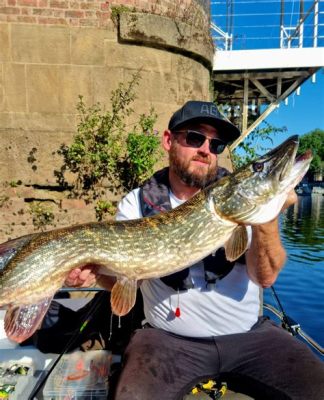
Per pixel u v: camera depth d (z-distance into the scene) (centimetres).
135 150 188
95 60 190
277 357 91
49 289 86
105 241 88
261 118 360
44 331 110
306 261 409
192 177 102
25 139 187
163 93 204
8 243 87
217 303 95
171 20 201
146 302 103
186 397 91
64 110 189
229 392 93
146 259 90
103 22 189
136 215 103
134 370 86
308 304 286
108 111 191
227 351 94
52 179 189
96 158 187
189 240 91
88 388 95
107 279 99
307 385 83
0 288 84
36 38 184
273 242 89
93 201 192
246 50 339
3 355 109
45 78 187
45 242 85
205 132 101
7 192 186
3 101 184
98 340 115
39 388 88
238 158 363
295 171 90
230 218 91
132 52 195
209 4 234
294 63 336
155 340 95
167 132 111
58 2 185
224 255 95
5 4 182
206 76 235
